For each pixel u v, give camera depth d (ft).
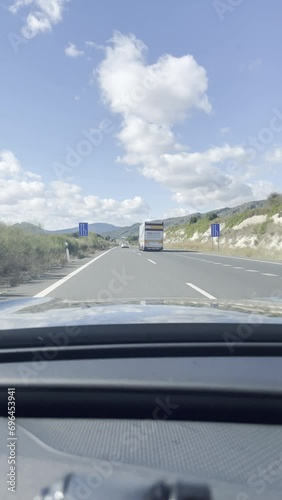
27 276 67.41
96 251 201.87
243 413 8.25
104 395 8.29
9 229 90.17
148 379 8.47
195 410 8.28
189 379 8.53
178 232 385.50
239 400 8.21
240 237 207.92
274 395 8.15
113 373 8.79
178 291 46.75
